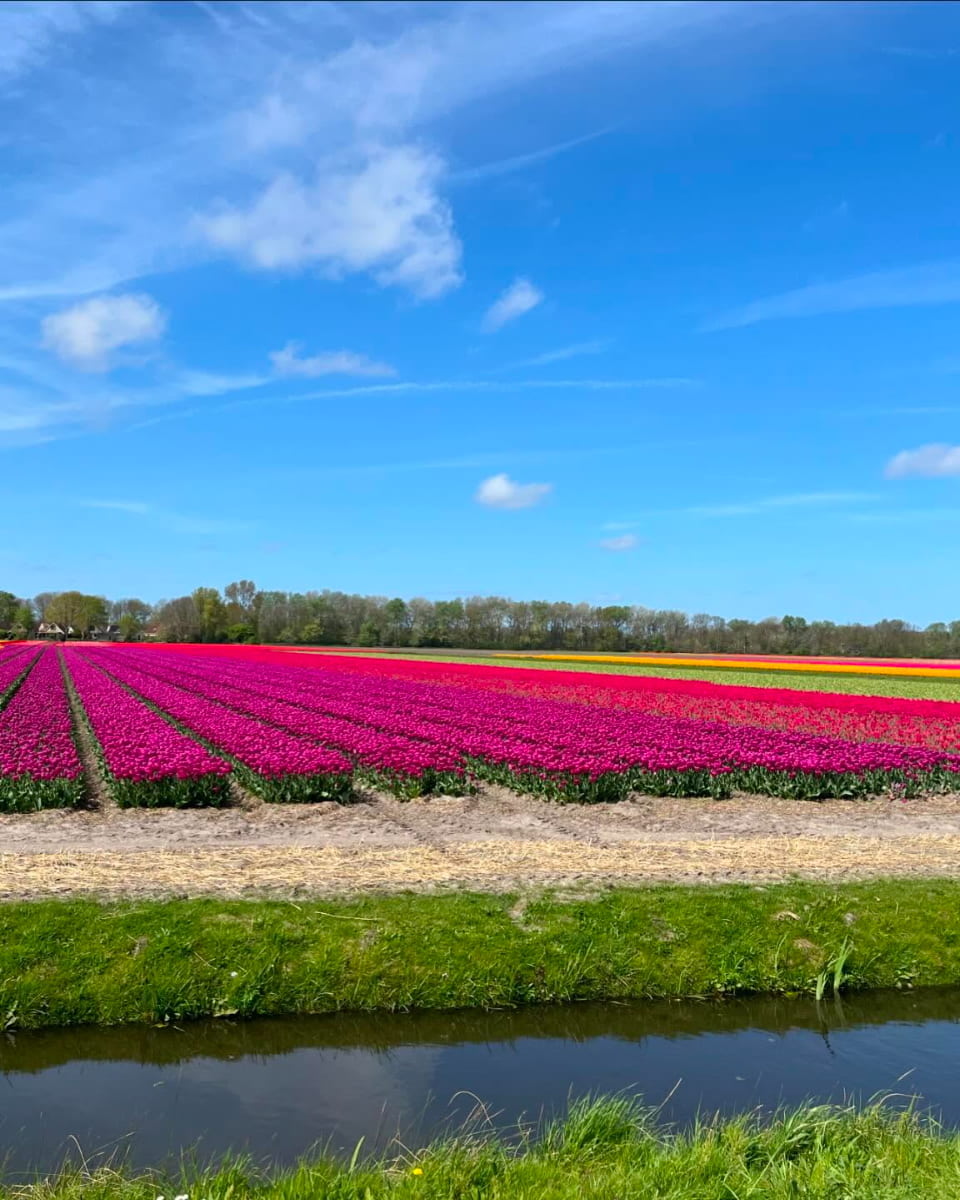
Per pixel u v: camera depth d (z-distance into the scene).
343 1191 7.06
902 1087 9.65
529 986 11.71
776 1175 7.21
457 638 167.62
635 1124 8.38
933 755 25.72
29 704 36.62
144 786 21.58
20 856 16.36
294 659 92.75
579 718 33.91
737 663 101.50
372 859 16.27
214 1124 8.68
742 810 22.53
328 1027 10.90
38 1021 10.66
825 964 12.53
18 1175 7.64
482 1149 7.87
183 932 11.91
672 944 12.61
